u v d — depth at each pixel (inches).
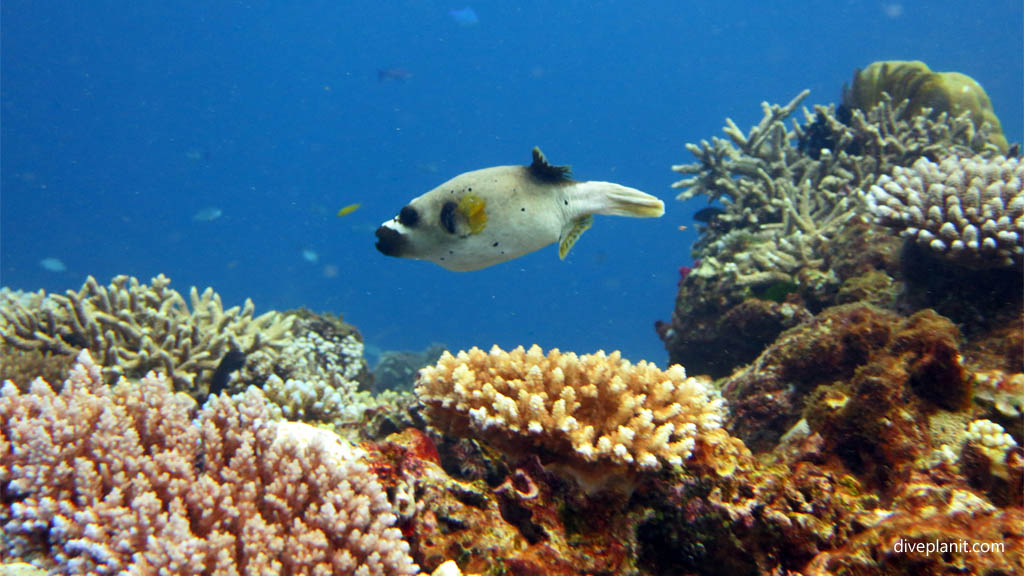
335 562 17.1
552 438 21.0
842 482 22.7
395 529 18.0
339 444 21.0
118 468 17.7
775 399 31.1
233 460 18.6
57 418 18.4
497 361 23.8
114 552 16.2
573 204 23.6
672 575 21.2
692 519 21.0
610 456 20.2
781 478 21.6
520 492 20.5
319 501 18.4
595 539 20.7
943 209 30.7
